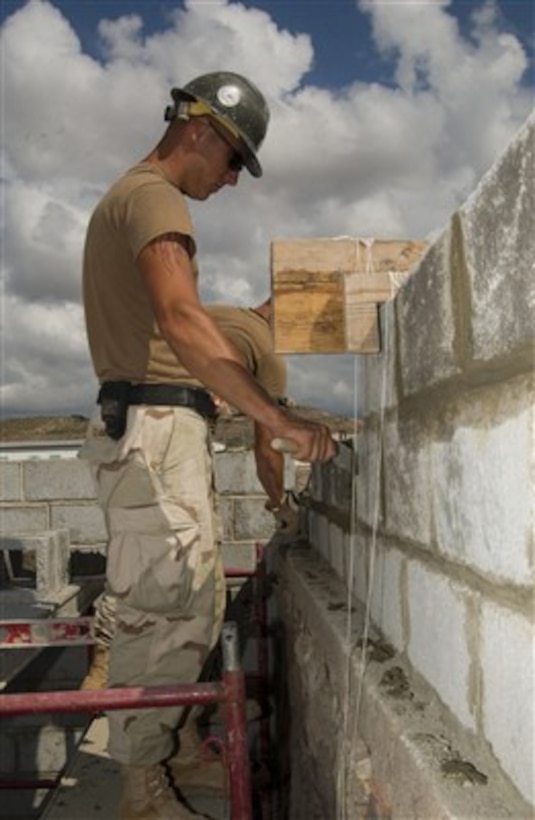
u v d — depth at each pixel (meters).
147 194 2.15
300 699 3.07
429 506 1.68
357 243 2.18
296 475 5.25
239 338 3.16
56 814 3.02
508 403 1.23
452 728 1.52
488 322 1.32
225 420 4.85
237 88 2.38
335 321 2.16
